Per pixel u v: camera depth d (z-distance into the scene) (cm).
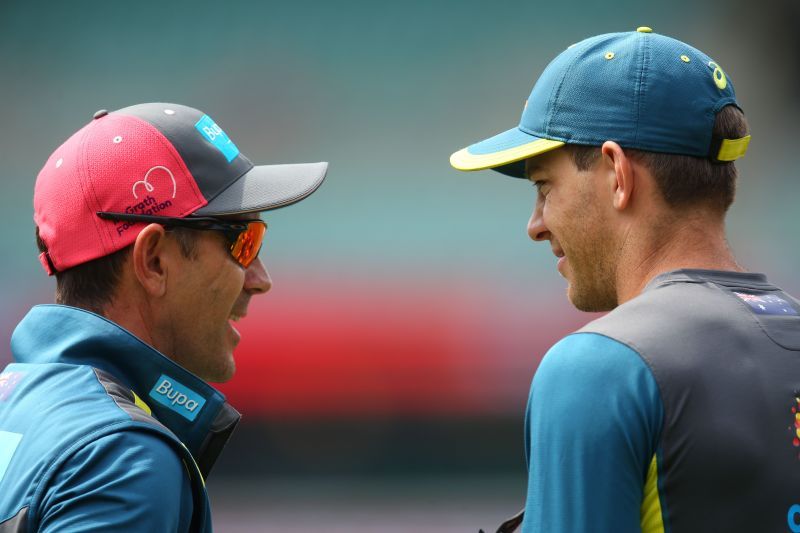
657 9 2964
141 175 634
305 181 689
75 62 3006
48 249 648
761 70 3027
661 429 514
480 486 2605
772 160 3038
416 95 2898
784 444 523
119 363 616
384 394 2644
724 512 510
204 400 636
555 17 2905
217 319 672
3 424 587
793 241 3009
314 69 2931
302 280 2703
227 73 2969
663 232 593
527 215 2755
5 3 3000
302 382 2630
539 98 632
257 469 2577
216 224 658
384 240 2766
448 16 2895
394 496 2558
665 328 537
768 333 549
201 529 579
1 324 2823
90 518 520
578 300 636
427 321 2698
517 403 2645
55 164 650
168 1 2983
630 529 510
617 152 589
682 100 587
